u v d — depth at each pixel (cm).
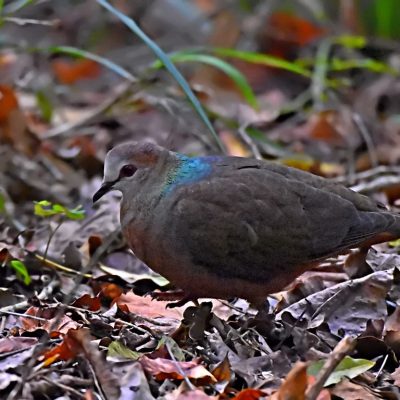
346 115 1620
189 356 877
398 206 1316
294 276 954
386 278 990
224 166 953
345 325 965
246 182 934
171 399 787
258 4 1984
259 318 941
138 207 931
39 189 1397
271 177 947
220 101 1739
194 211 913
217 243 916
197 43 1930
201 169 945
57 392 788
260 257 927
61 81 1861
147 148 938
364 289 984
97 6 1989
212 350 890
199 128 1544
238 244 920
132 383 794
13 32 1917
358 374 838
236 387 838
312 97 1698
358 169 1506
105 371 796
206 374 819
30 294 1046
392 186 1336
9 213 1258
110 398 784
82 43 1950
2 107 1475
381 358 902
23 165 1452
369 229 955
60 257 1134
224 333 918
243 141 1520
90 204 1309
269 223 926
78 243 1180
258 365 862
